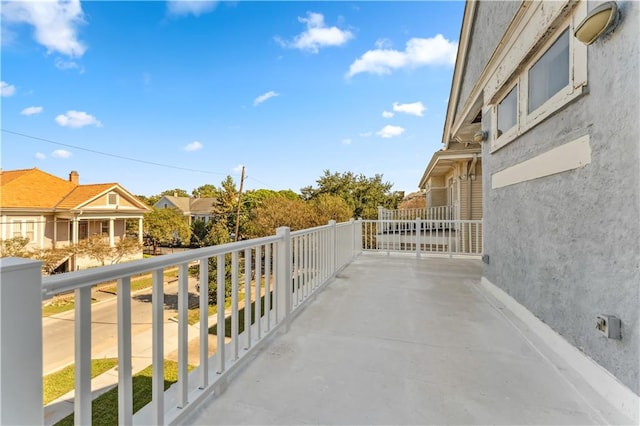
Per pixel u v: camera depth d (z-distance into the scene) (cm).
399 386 187
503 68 334
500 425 152
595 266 186
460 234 916
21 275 86
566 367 209
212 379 174
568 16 213
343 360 221
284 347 241
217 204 2580
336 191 2450
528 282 284
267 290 248
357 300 371
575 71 203
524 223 293
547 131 248
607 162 175
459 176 966
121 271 118
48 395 442
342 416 160
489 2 427
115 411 370
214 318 783
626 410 158
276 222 1706
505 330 276
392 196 2553
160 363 137
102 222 1762
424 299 375
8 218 1373
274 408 166
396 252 764
